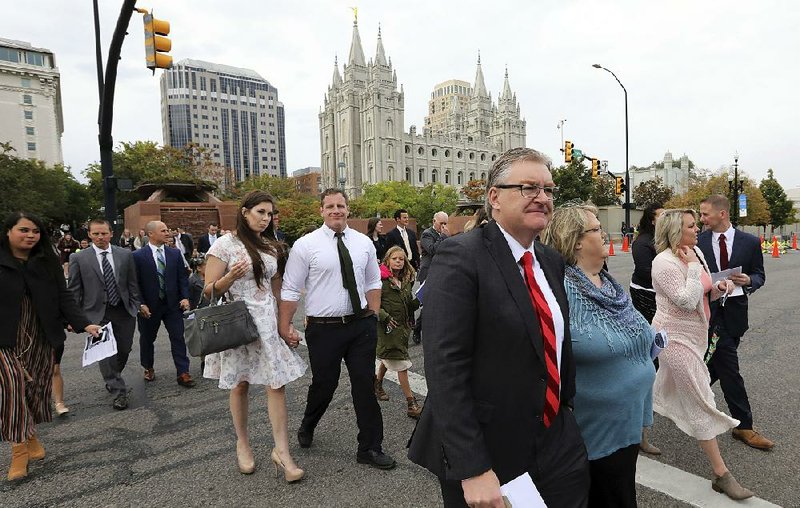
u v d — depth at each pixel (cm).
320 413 369
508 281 159
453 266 158
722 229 395
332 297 342
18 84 8100
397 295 441
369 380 345
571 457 173
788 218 5331
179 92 12781
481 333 157
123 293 488
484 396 158
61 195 4303
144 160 4272
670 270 309
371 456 340
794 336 684
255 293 342
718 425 292
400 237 904
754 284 369
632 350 222
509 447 158
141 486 320
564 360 180
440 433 149
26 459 339
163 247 550
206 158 4519
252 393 502
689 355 300
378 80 9844
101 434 407
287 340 350
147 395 505
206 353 306
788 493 291
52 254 374
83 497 308
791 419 397
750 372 526
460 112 14362
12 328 339
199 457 360
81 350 710
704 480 309
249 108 13688
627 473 222
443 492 169
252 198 342
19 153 8125
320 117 11681
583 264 239
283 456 325
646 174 9750
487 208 180
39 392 359
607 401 217
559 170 4062
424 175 10769
